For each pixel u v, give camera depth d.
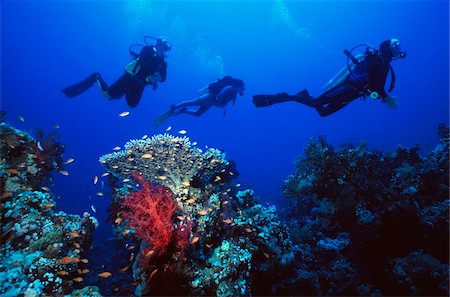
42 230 4.75
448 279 4.96
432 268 5.19
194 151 5.45
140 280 4.59
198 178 5.98
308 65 90.75
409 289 5.23
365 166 6.41
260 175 42.53
